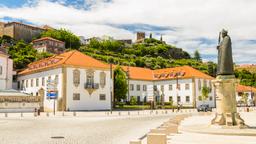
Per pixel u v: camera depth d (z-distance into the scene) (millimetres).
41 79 61375
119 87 67312
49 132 19953
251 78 143500
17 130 21438
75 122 29859
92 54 111562
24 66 81438
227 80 18453
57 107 54875
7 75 65750
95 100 58812
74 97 55781
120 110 59125
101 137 17109
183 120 28406
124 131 20609
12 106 51719
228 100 18484
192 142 13797
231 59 18859
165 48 157375
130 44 164500
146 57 137000
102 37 156625
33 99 54594
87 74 58062
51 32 128375
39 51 104625
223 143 13398
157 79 86688
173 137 15656
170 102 80938
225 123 18453
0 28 126500
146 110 59875
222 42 19109
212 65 128375
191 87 79062
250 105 101312
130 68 87750
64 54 62094
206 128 18891
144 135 18016
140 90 83812
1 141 15336
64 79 54656
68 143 14656
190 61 145500
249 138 15008
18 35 123875
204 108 57344
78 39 133500
